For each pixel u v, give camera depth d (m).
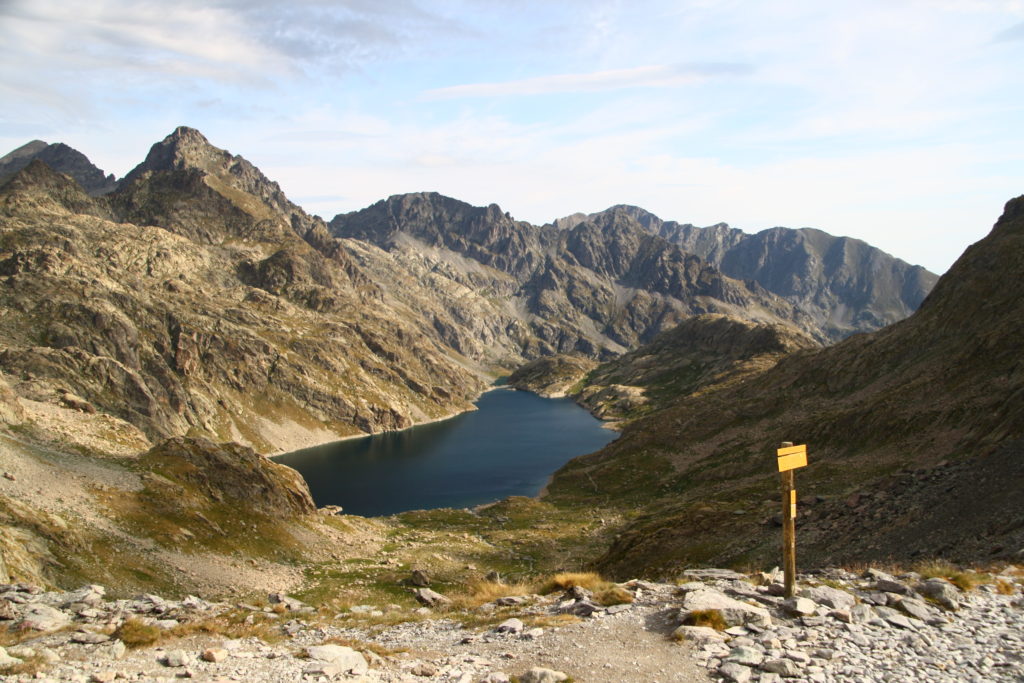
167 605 31.20
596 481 166.75
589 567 81.25
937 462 76.19
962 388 114.75
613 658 18.44
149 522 81.56
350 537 105.94
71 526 71.88
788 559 22.59
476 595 35.16
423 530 128.25
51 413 151.00
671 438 183.62
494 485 191.88
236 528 90.81
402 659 20.98
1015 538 36.09
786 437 145.88
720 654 18.02
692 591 23.39
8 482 76.56
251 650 22.11
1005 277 150.12
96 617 27.75
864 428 120.81
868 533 50.38
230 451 110.44
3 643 22.31
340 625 29.61
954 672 16.39
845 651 17.84
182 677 18.12
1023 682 15.59
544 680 16.59
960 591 23.80
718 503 82.75
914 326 168.62
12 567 56.66
